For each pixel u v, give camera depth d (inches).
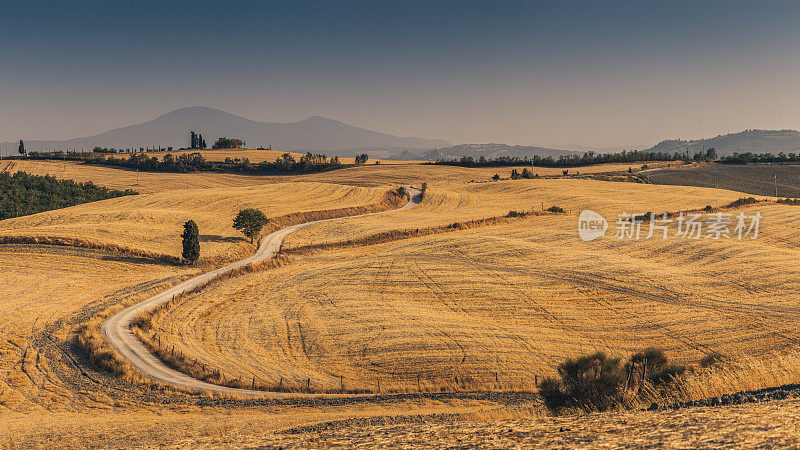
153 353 2178.9
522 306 2679.6
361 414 1264.8
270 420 1135.6
